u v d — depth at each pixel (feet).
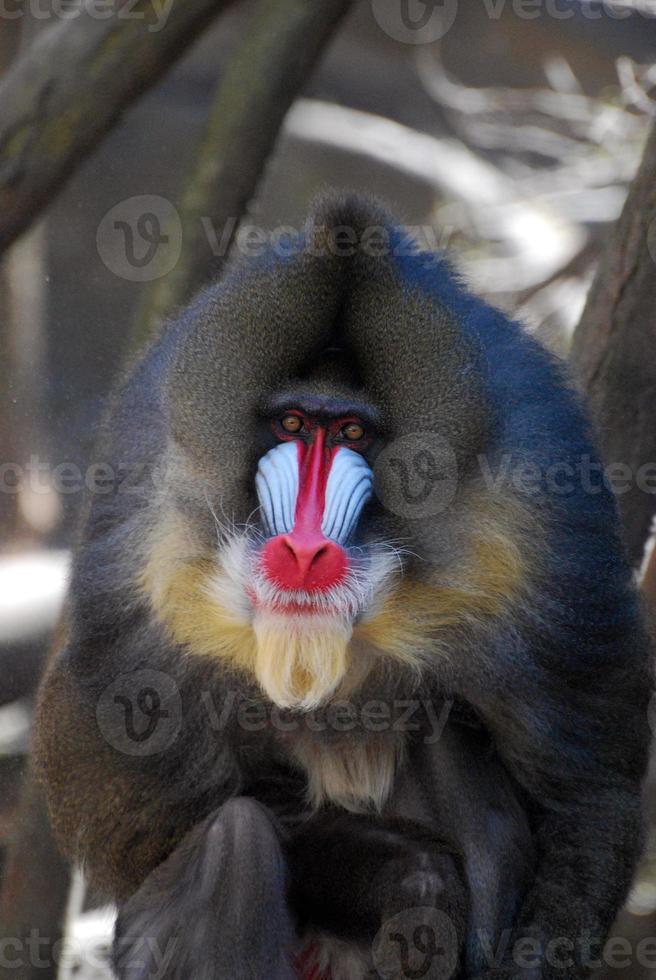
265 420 25.57
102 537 27.55
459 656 26.63
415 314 25.22
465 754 28.22
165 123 94.99
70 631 28.02
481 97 76.79
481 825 27.78
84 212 84.28
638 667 27.63
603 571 27.12
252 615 24.97
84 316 75.46
